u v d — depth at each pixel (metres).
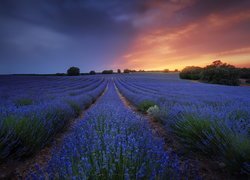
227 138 2.45
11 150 2.84
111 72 111.56
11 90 15.16
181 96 11.04
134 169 1.68
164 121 4.88
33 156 3.04
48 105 5.38
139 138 2.54
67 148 2.34
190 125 3.23
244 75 56.66
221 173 2.28
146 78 64.88
